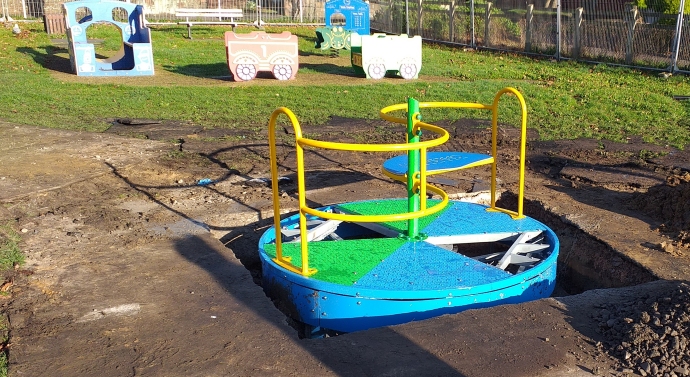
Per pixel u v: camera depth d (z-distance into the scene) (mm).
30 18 24891
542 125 11008
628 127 10773
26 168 7734
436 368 3564
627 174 8000
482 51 21344
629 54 17016
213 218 6273
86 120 10945
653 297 4246
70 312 4266
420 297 4414
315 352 3750
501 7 22500
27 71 15570
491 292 4590
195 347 3818
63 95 12992
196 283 4750
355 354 3719
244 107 12320
